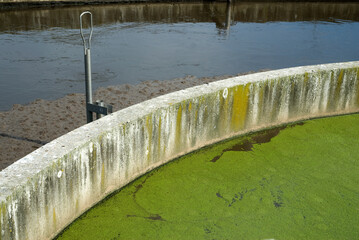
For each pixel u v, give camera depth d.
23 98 6.62
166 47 10.15
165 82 7.58
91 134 3.79
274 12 15.29
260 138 5.39
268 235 3.68
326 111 6.04
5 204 2.94
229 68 8.75
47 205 3.37
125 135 4.10
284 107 5.64
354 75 5.96
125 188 4.25
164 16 13.65
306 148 5.18
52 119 5.59
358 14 15.48
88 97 4.19
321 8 16.31
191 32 11.81
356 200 4.22
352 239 3.69
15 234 3.08
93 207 3.95
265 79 5.29
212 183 4.39
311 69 5.70
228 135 5.31
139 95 6.79
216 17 13.98
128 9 14.34
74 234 3.58
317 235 3.72
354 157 5.01
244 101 5.23
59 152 3.48
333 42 11.46
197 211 3.94
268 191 4.30
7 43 9.94
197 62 9.05
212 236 3.63
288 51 10.41
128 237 3.58
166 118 4.52
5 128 5.23
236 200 4.13
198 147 5.05
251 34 11.99
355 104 6.18
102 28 11.73
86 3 14.58
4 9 13.33
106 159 3.96
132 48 9.93
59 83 7.40
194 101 4.74
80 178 3.71
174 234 3.63
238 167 4.71
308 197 4.23
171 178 4.45
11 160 4.44
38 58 8.89
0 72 7.93
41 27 11.54
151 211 3.92
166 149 4.67
